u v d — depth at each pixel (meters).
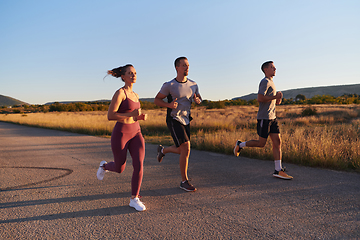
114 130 3.19
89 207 3.18
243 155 6.39
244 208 3.04
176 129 3.75
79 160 6.38
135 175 3.16
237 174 4.62
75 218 2.85
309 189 3.65
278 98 4.07
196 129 14.93
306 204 3.10
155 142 9.50
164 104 3.61
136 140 3.29
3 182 4.38
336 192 3.48
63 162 6.14
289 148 5.72
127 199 3.46
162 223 2.69
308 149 5.43
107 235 2.44
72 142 10.28
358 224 2.54
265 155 5.95
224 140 7.32
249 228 2.52
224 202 3.25
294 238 2.30
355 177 4.20
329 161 4.89
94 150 8.05
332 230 2.43
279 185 3.89
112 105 3.04
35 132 15.97
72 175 4.83
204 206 3.13
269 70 4.34
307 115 24.20
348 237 2.29
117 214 2.95
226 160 5.91
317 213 2.83
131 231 2.52
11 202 3.39
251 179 4.27
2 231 2.55
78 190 3.89
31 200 3.46
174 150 4.05
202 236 2.38
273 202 3.20
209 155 6.59
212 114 30.59
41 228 2.61
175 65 3.76
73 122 20.72
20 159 6.62
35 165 5.82
